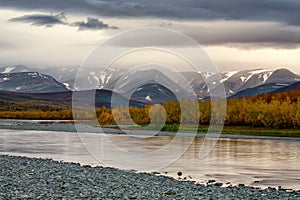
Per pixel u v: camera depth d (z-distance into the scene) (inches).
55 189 1002.1
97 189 1025.5
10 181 1084.5
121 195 964.0
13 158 1598.2
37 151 2142.0
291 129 4692.4
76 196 929.5
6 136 3348.9
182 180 1298.0
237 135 4008.4
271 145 2854.3
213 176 1400.1
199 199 961.5
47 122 6161.4
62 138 3102.9
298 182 1305.4
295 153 2247.8
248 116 4904.0
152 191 1032.2
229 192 1077.8
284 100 5570.9
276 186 1233.4
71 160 1753.2
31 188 1001.5
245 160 1878.7
